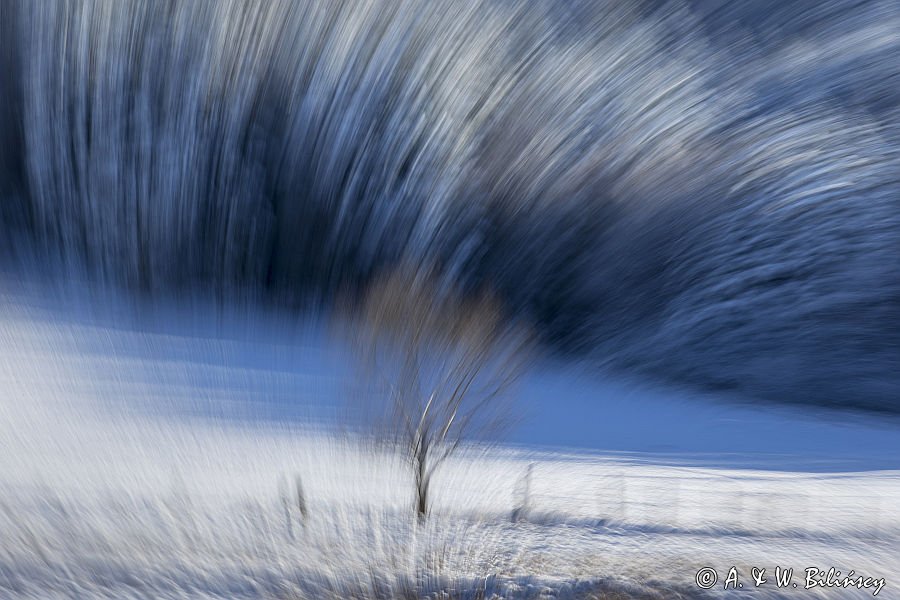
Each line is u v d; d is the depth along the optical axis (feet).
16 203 104.32
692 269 103.81
